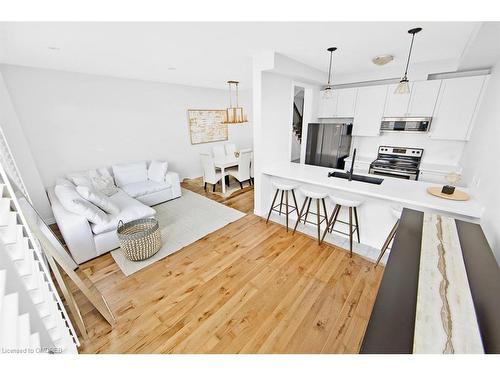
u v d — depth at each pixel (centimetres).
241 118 553
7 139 290
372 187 235
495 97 209
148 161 473
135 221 282
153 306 189
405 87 228
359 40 226
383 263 238
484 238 133
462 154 328
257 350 152
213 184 476
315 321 172
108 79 388
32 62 282
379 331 75
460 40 224
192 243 284
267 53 265
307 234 301
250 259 250
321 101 442
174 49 243
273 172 311
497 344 69
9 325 68
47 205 333
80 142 370
